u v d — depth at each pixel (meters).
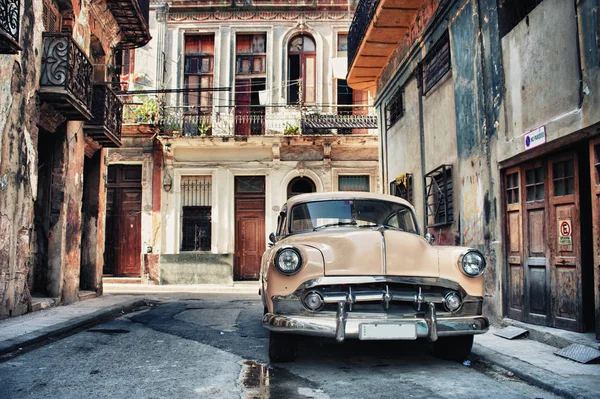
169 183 18.64
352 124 18.66
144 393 4.07
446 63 9.49
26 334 6.47
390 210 6.22
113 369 4.91
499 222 7.30
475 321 4.78
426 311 4.77
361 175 19.11
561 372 4.56
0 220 7.98
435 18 9.66
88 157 12.87
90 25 12.14
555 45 6.04
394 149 13.45
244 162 18.94
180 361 5.27
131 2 12.59
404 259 4.82
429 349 5.88
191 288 16.61
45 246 10.38
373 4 11.34
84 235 12.89
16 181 8.45
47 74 9.27
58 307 9.74
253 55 19.69
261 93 19.30
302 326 4.57
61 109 10.02
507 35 7.19
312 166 18.94
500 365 4.96
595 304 5.34
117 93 13.75
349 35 14.76
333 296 4.64
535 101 6.48
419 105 11.08
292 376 4.62
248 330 7.39
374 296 4.63
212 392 4.09
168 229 18.55
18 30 6.86
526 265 6.75
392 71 13.24
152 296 13.66
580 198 5.82
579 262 5.78
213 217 18.64
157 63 19.19
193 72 19.52
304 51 19.66
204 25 19.52
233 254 18.58
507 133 7.17
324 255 4.80
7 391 4.14
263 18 19.52
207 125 19.11
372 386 4.29
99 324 8.04
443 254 5.03
